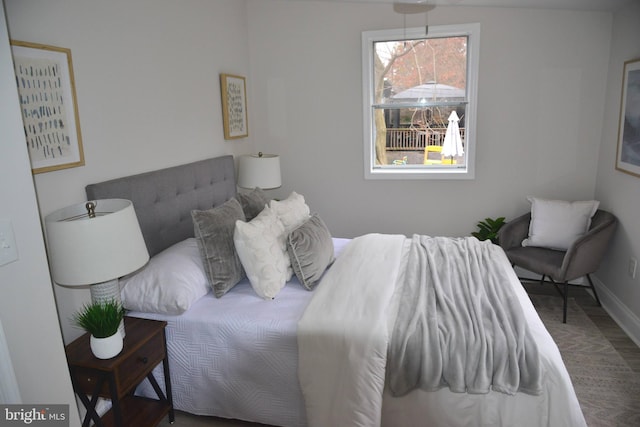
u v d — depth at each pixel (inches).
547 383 69.8
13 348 56.3
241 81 152.0
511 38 143.0
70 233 66.9
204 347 84.2
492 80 146.9
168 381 85.7
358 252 113.2
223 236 94.1
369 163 161.9
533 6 136.9
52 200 78.8
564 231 135.7
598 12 135.8
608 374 102.8
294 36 157.8
